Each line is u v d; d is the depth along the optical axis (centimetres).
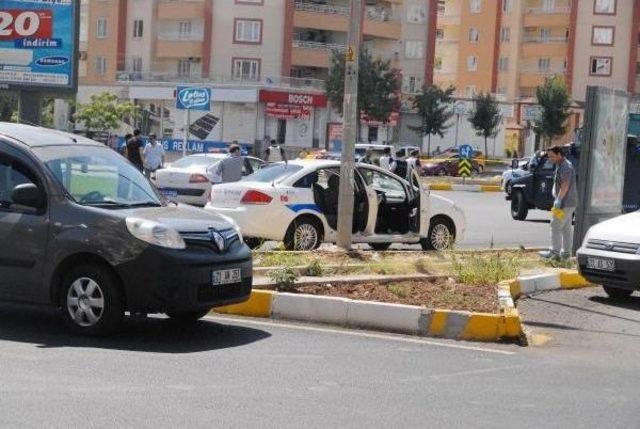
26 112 3669
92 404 827
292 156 8075
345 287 1464
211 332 1205
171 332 1195
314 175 2047
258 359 1048
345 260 1756
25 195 1139
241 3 8350
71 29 3603
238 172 2956
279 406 847
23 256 1148
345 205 1941
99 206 1159
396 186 2123
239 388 908
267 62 8394
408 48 9238
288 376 970
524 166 4828
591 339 1286
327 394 900
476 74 10650
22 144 1190
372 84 8244
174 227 1129
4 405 812
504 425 817
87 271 1122
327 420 806
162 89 8138
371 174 2095
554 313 1478
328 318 1305
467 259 1839
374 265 1655
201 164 3145
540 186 3322
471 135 9719
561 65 10144
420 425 804
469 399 905
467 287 1534
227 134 8031
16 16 3588
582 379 1023
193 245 1134
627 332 1355
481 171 7506
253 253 1767
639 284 1574
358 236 2025
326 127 8288
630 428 826
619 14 9675
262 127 7975
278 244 2069
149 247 1102
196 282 1115
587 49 9794
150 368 978
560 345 1232
